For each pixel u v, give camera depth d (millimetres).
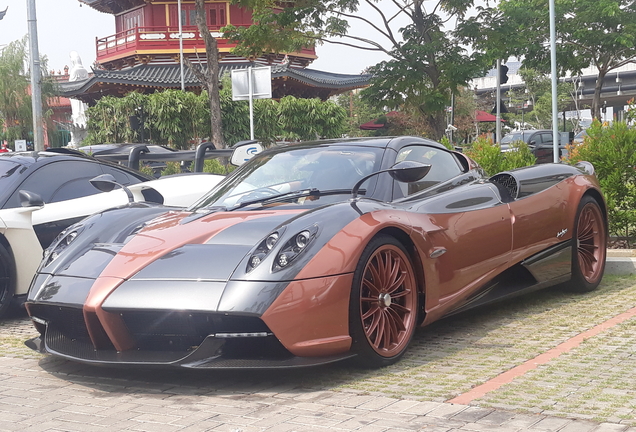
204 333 3027
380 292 3311
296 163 4051
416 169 3352
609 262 5734
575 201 4758
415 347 3701
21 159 5578
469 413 2537
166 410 2754
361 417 2547
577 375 3010
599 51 26953
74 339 3412
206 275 3031
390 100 20625
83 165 5832
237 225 3371
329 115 35062
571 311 4414
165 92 30250
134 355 3107
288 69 38312
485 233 4008
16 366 3607
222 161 20047
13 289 4871
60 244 3717
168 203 6070
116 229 3746
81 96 39625
